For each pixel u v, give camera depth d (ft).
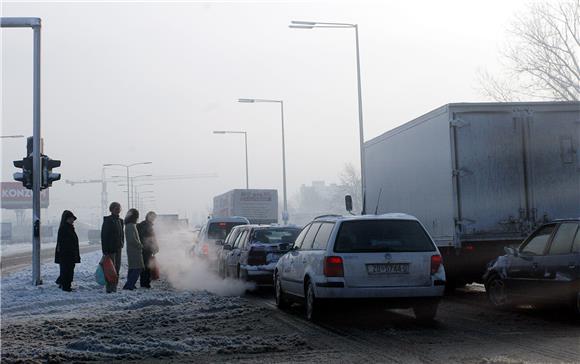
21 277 78.69
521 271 40.24
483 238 47.42
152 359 29.09
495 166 47.85
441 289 37.06
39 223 63.72
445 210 48.80
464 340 32.12
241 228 66.39
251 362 27.71
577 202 48.21
